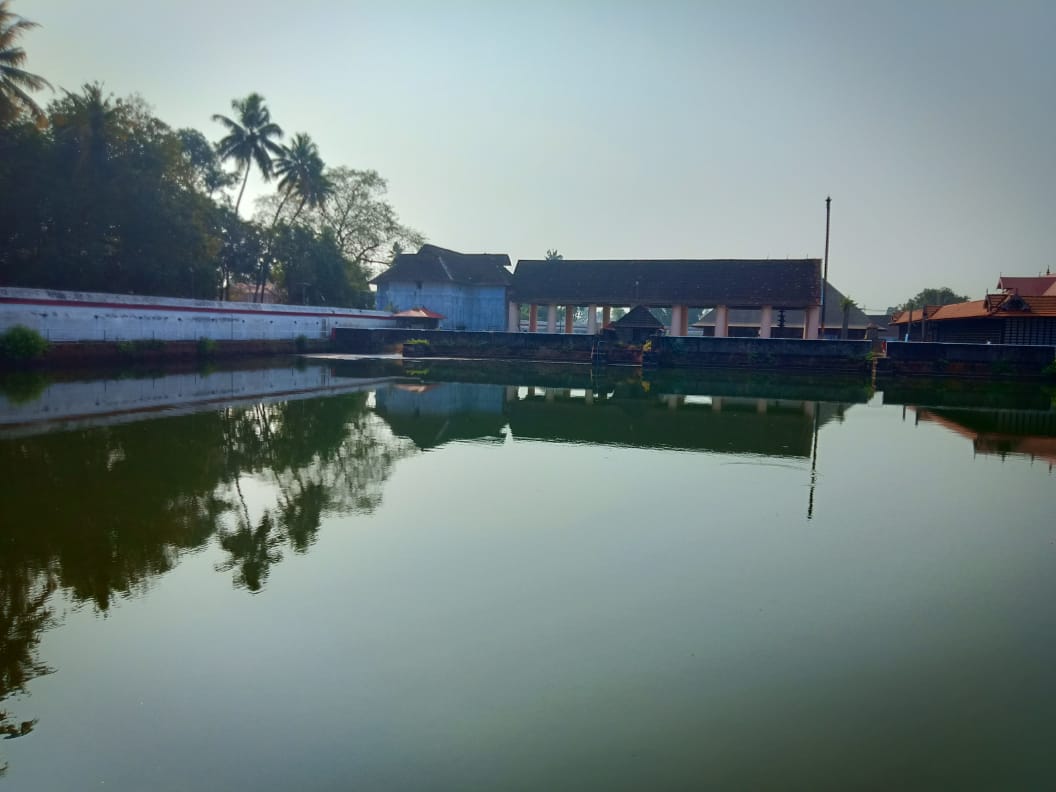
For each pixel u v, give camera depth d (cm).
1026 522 729
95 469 901
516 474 910
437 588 541
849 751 354
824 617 500
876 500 809
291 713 380
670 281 4112
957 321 3322
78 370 2211
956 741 363
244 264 3762
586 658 439
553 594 532
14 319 2088
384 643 454
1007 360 2562
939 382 2484
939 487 875
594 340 3247
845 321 3809
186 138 3866
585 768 338
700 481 885
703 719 378
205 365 2642
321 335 3634
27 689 402
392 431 1216
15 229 2423
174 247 2738
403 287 4391
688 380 2370
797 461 1014
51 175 2411
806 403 1723
